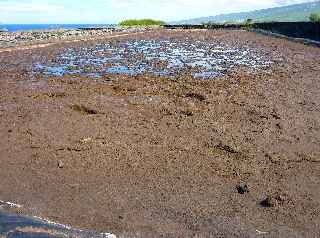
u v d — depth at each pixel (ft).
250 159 33.63
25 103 46.39
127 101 47.91
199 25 190.19
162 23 230.68
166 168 31.73
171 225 24.13
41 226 22.74
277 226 24.41
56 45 100.58
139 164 32.27
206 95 51.37
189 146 35.91
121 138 37.09
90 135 37.55
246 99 50.11
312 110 46.26
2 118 41.39
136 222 24.35
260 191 28.60
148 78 60.75
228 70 69.46
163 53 90.48
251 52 94.17
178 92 52.70
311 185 29.63
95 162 32.40
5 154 33.60
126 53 89.30
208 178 30.32
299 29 150.41
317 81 61.00
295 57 86.07
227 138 37.76
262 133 39.11
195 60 80.48
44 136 37.17
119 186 28.84
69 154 33.73
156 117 42.88
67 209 25.66
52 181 29.40
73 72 64.59
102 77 60.75
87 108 44.60
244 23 188.75
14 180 29.45
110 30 161.58
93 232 22.86
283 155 34.47
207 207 26.30
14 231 21.83
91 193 27.81
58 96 49.47
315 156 34.40
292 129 40.27
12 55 81.76
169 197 27.43
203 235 23.15
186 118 42.83
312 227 24.50
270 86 57.26
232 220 24.85
